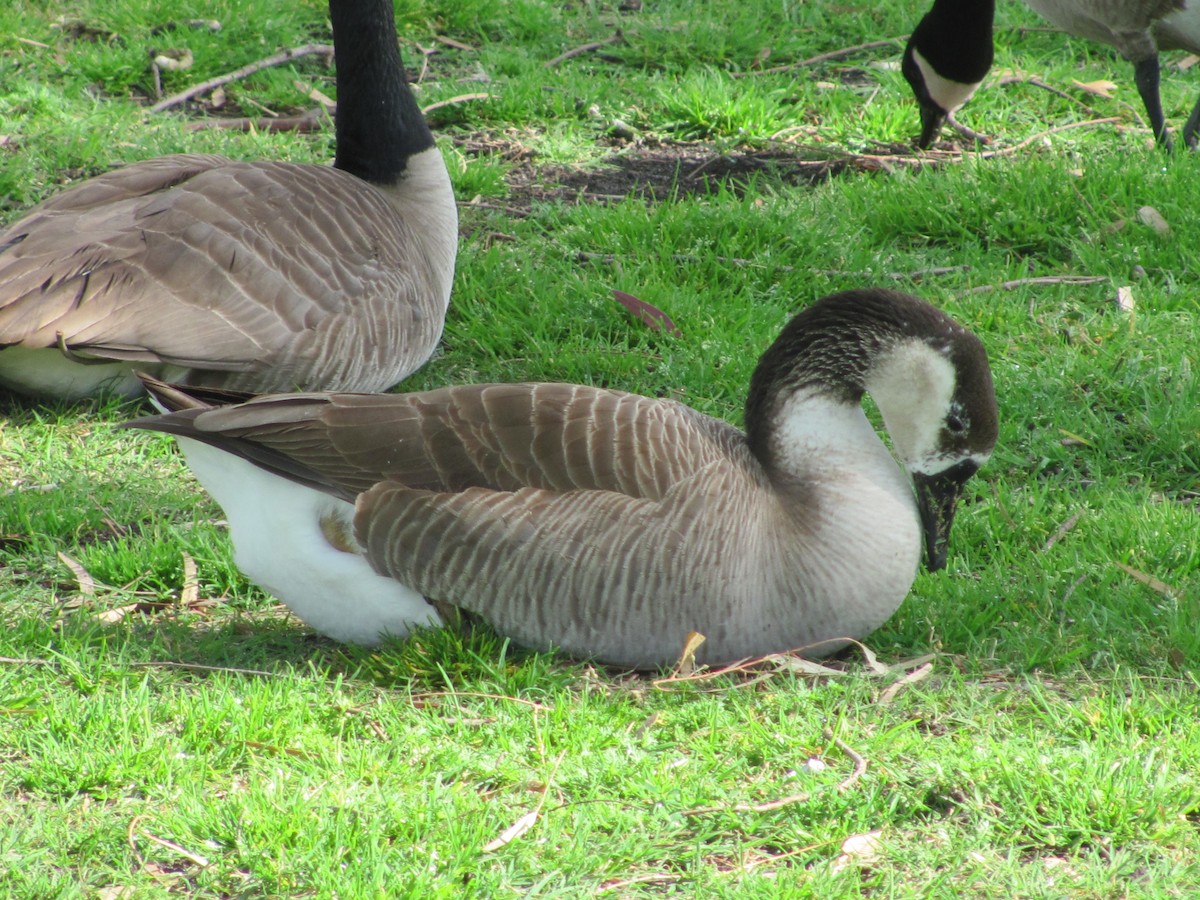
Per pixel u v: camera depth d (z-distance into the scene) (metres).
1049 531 9.82
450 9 20.72
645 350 12.40
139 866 6.45
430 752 7.20
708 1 21.28
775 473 8.20
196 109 18.14
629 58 19.81
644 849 6.54
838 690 7.82
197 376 10.90
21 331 10.16
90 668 7.96
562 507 7.77
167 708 7.52
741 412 11.47
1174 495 10.37
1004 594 8.88
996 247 14.20
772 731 7.42
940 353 8.12
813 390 8.17
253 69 18.72
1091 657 8.23
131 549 9.57
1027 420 11.24
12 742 7.23
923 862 6.49
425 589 8.02
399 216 12.09
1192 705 7.63
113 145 16.06
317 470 7.91
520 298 13.14
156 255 10.62
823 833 6.64
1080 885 6.32
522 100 17.89
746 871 6.42
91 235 10.70
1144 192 14.46
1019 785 6.86
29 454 10.77
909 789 6.93
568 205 15.31
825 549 7.92
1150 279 13.32
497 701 7.76
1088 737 7.40
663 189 16.12
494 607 7.99
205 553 9.48
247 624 8.75
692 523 7.73
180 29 19.34
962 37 16.22
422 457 7.89
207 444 8.12
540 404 8.07
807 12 20.94
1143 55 16.36
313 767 7.05
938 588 8.99
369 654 8.27
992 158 16.16
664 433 8.00
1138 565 9.25
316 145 16.80
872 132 17.42
